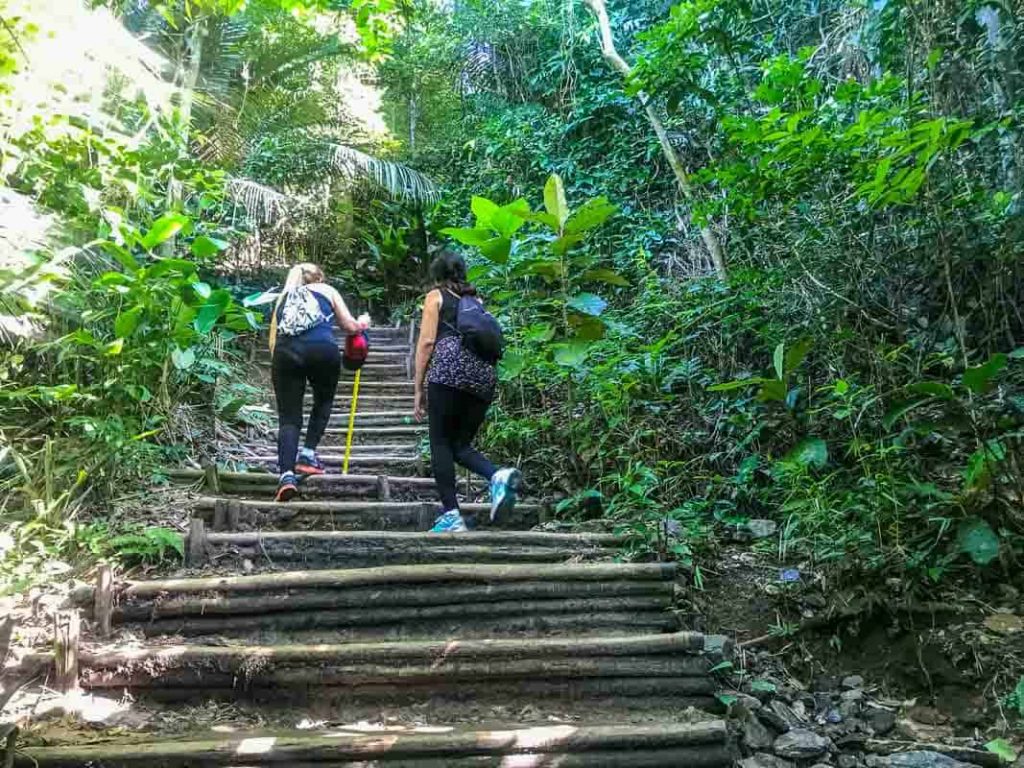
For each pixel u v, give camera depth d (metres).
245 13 7.42
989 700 2.65
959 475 3.32
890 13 4.50
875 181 3.11
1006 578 3.00
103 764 2.10
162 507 3.46
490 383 3.56
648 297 5.24
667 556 3.25
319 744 2.20
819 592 3.05
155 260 4.77
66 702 2.40
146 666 2.49
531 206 8.10
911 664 2.80
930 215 3.77
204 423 4.70
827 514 3.14
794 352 3.34
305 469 3.80
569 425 4.22
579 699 2.61
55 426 3.67
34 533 2.96
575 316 4.39
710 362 4.69
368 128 10.27
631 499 3.72
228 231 6.01
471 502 4.09
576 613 2.94
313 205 8.50
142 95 5.10
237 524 3.45
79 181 3.99
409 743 2.23
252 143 8.23
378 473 4.58
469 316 3.53
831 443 3.75
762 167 3.77
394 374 6.44
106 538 3.05
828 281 4.07
